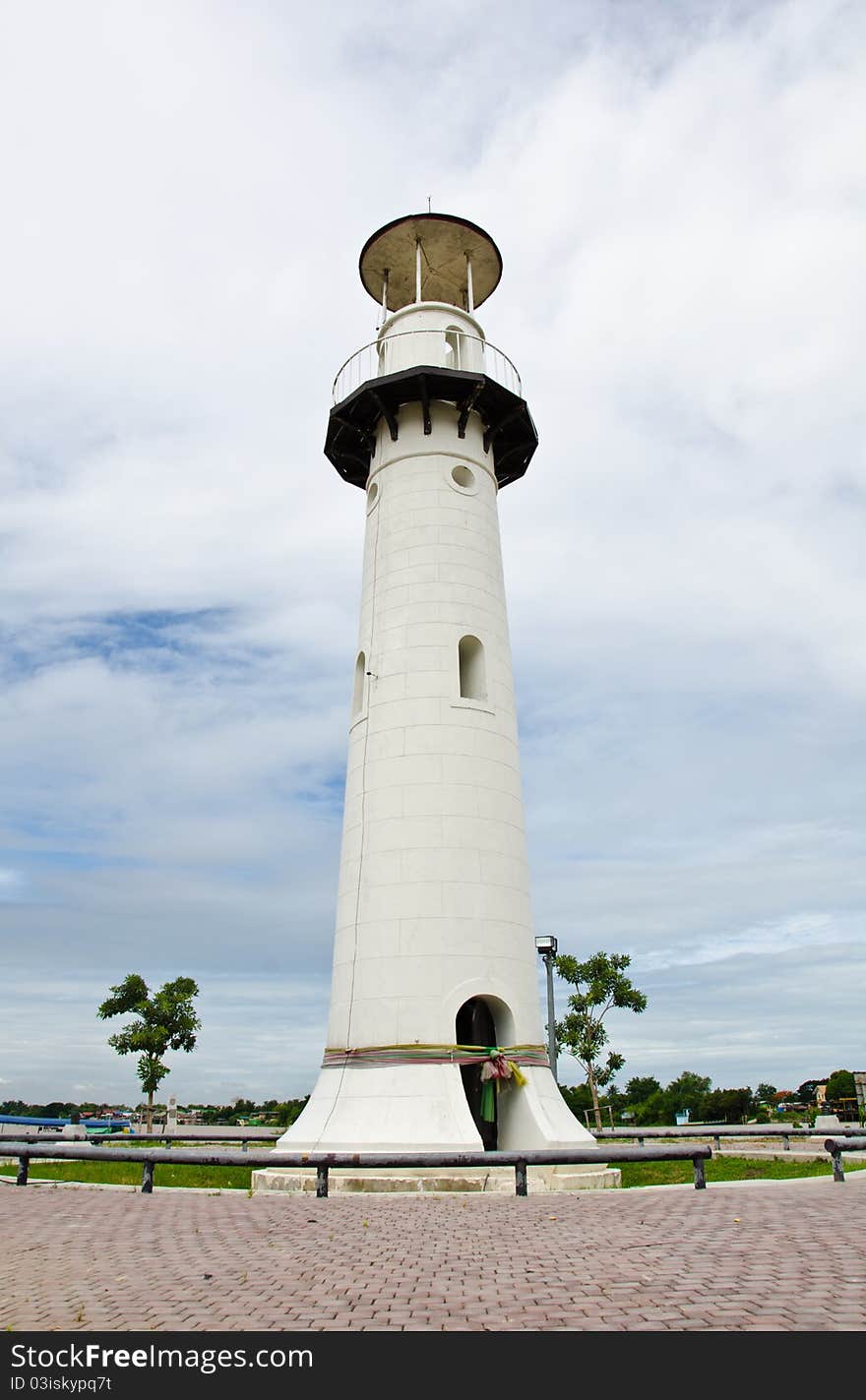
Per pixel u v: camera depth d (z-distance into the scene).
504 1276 9.03
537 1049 20.58
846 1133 24.73
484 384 25.22
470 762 22.11
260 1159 16.52
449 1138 17.98
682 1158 16.48
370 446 27.34
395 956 20.23
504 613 25.14
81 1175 22.97
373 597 24.62
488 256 29.12
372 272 29.77
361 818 22.12
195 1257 10.30
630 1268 9.22
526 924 21.67
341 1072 20.02
